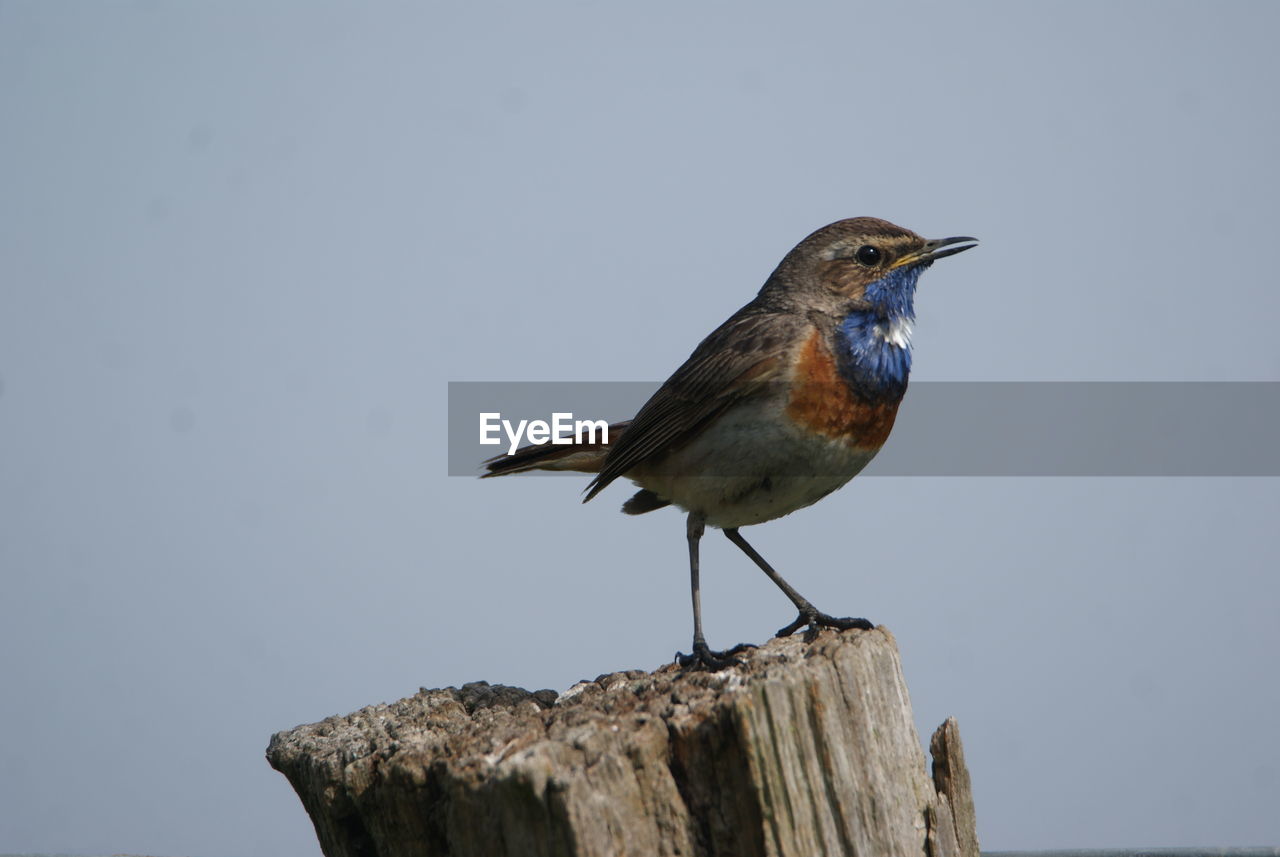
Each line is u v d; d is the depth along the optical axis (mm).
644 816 7613
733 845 7676
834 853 7727
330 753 8875
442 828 8164
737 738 7641
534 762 7434
